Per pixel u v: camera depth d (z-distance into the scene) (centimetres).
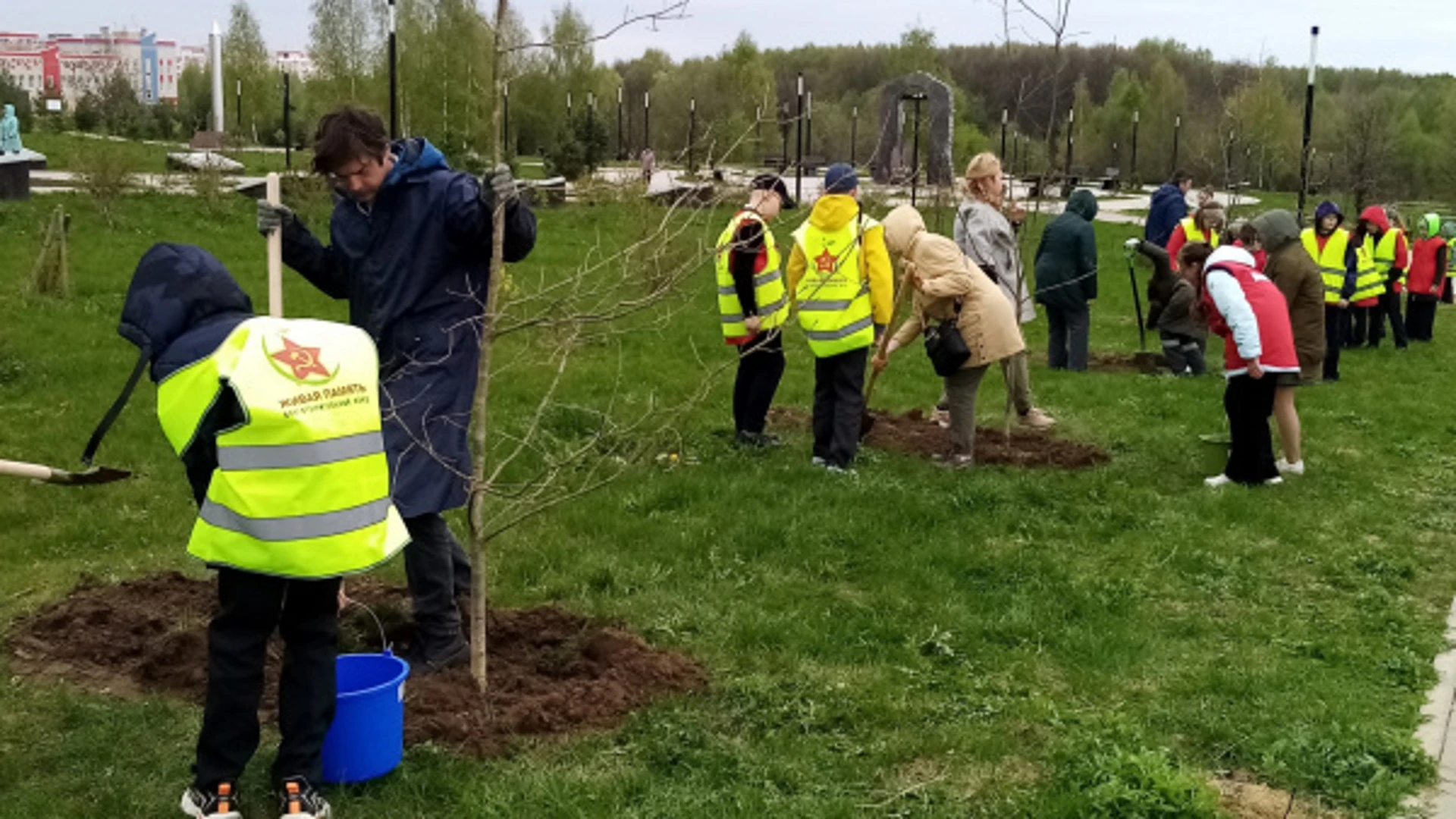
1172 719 527
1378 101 4791
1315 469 992
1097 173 4938
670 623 607
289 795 403
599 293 664
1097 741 487
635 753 473
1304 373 984
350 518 398
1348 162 4003
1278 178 4172
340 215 532
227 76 5084
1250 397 909
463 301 527
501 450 925
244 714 410
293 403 390
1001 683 558
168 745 468
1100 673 571
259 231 525
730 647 584
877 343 987
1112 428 1096
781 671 559
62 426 946
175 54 12112
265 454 387
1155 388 1284
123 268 1733
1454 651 624
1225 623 653
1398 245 1730
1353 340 1778
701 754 473
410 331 523
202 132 3653
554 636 589
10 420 964
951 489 866
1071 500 861
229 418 392
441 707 494
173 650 542
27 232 1992
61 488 796
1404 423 1202
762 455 943
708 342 1417
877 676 558
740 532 747
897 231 916
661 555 711
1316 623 661
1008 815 443
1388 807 459
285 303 1577
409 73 3334
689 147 802
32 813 418
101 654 547
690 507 803
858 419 901
